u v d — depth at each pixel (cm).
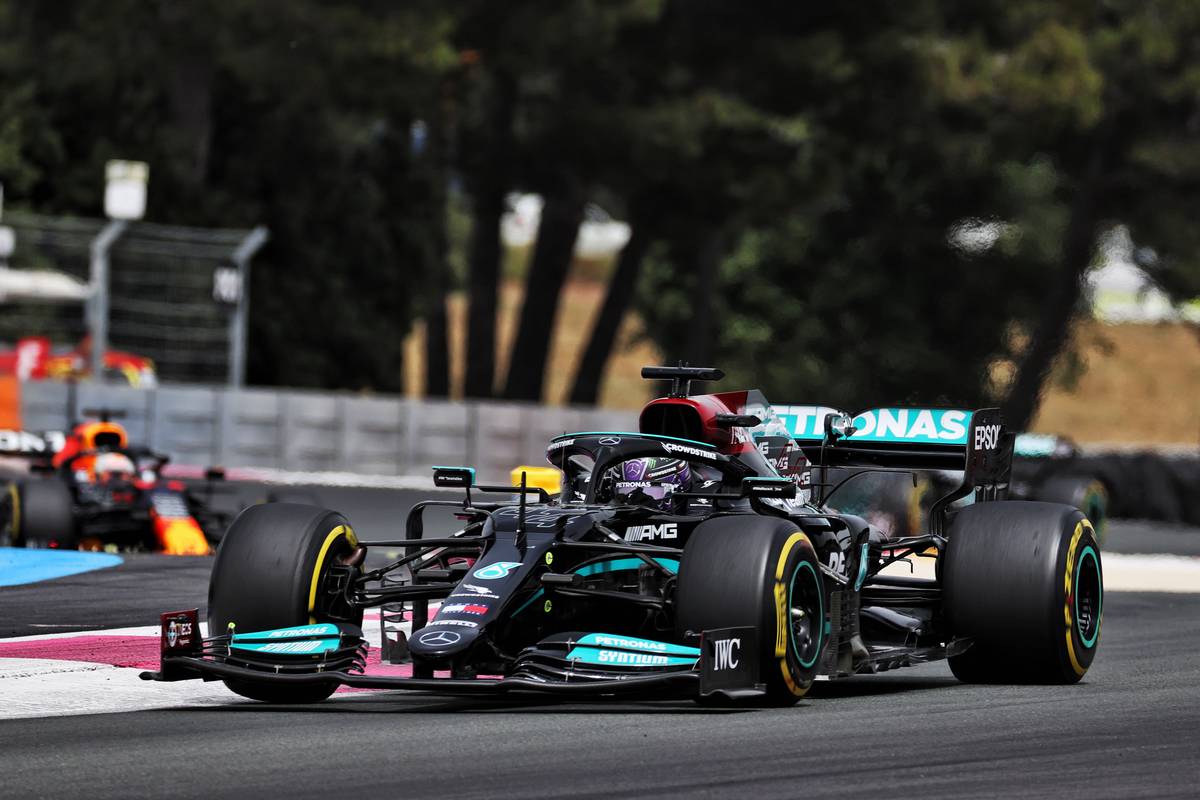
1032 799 2197
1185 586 5972
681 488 3222
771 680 2845
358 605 3028
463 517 3155
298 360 14775
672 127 12450
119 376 11381
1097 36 14575
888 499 5206
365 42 11831
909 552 3659
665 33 13038
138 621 4156
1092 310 15125
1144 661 3844
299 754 2455
